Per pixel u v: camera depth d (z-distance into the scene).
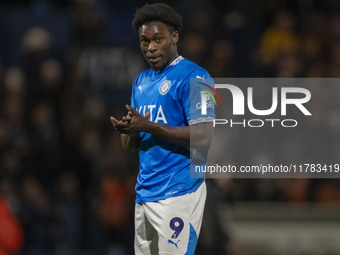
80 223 31.62
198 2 38.25
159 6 14.00
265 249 31.06
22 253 30.17
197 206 14.02
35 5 38.88
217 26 38.22
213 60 35.78
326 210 31.81
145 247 14.26
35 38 36.22
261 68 36.09
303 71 36.16
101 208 31.94
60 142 34.03
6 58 37.44
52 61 36.00
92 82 36.78
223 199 26.75
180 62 14.27
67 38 37.94
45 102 35.06
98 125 35.06
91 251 31.42
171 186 13.74
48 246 30.81
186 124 14.09
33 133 33.75
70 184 31.95
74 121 34.31
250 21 39.56
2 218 27.25
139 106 14.55
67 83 35.53
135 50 37.78
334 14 42.44
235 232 31.20
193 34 36.81
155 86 14.27
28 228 30.56
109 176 32.69
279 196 32.22
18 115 34.22
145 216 14.13
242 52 37.72
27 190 30.98
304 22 40.75
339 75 36.12
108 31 38.00
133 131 13.52
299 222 31.48
